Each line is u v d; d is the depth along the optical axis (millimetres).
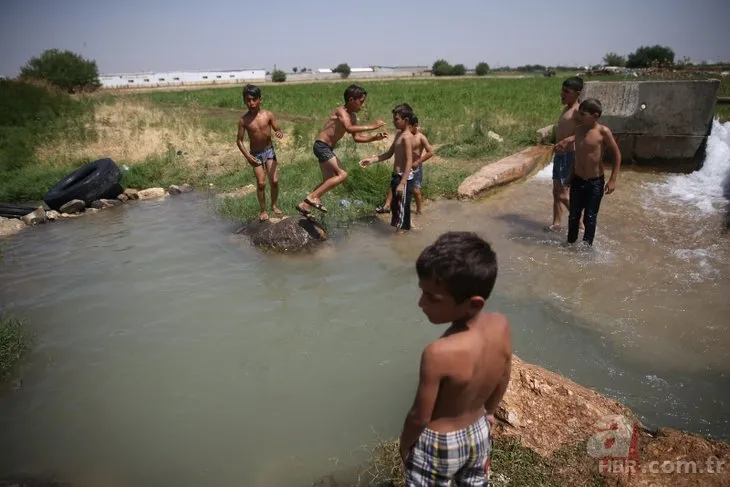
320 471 2824
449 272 1555
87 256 6207
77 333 4367
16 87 17578
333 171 6395
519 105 21328
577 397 2934
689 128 9211
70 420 3318
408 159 6391
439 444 1790
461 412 1764
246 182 9672
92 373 3809
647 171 9531
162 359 3967
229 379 3701
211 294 5062
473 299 1599
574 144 5836
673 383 3480
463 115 17953
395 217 6848
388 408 3342
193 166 11039
